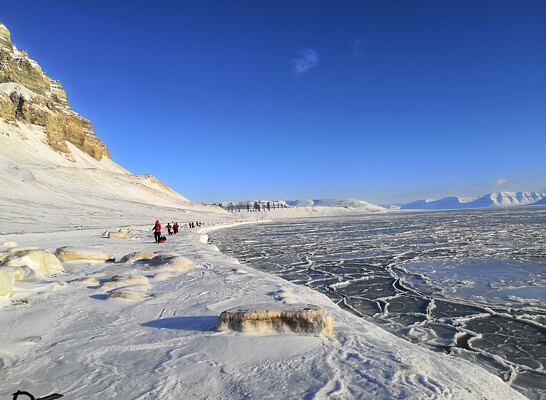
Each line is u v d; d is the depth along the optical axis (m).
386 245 26.78
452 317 9.68
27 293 8.27
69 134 112.62
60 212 49.38
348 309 10.68
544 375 6.28
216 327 5.85
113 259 14.20
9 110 87.94
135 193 92.25
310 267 18.27
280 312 5.67
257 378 4.12
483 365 6.71
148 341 5.41
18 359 4.86
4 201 46.34
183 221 68.19
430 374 4.27
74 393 3.91
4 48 104.19
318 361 4.55
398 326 9.01
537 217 65.81
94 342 5.43
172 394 3.83
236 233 48.41
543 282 13.36
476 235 32.06
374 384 3.91
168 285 9.57
